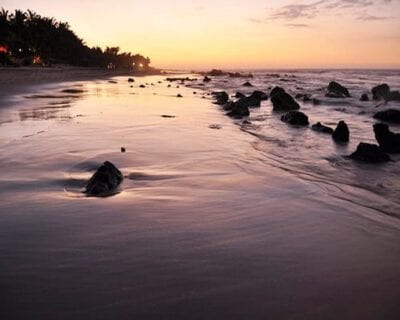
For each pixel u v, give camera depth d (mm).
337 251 3814
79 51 103625
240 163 7613
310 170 7227
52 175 6355
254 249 3803
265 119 14891
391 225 4566
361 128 12734
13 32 74125
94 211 4762
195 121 13633
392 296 3008
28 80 40812
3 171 6566
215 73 106688
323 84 42812
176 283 3107
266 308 2801
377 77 63656
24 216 4555
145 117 14172
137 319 2637
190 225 4383
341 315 2746
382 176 6848
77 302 2814
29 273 3227
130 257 3553
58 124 11938
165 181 6223
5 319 2605
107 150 8320
